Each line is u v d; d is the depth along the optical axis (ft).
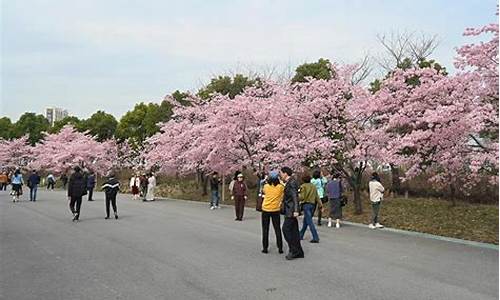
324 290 20.66
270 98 74.08
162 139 99.66
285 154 61.11
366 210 57.26
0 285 21.52
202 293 20.06
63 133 176.04
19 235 37.96
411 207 57.67
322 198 45.52
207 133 76.95
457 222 44.83
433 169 51.11
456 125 41.01
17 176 81.46
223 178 86.53
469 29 38.99
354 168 56.18
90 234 38.65
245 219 52.37
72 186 49.29
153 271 24.43
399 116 46.52
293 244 28.14
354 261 27.48
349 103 55.88
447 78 43.01
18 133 221.46
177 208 67.56
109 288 20.93
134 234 38.73
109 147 164.35
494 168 41.39
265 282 22.09
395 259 28.17
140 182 90.99
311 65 106.42
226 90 118.11
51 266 25.71
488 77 38.81
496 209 53.06
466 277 23.39
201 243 34.01
